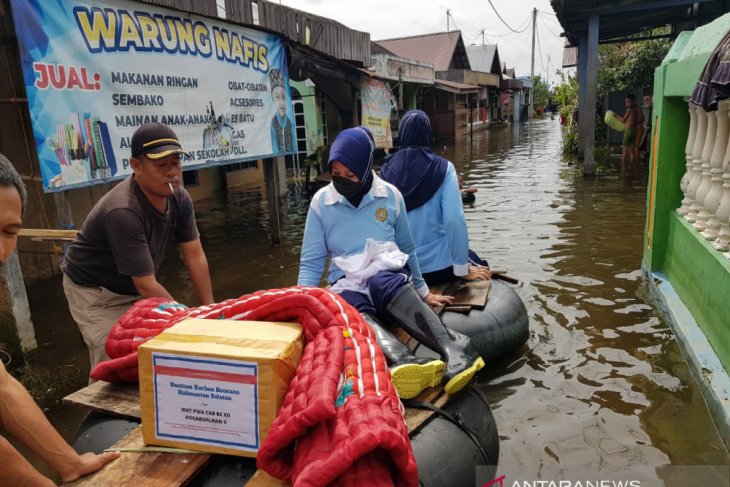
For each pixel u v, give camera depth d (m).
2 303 4.19
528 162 15.65
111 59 4.77
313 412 1.63
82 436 2.32
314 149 14.93
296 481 1.55
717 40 3.45
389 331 2.86
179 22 5.56
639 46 19.05
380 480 1.60
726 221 3.48
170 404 1.95
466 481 2.28
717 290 3.37
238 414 1.88
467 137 27.06
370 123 12.71
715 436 2.86
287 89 7.60
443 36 32.69
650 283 4.94
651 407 3.16
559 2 11.31
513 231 7.50
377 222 3.03
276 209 7.41
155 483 1.83
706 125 4.06
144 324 2.49
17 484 1.71
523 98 51.88
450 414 2.45
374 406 1.73
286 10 9.16
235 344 1.93
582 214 8.30
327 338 2.04
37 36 4.11
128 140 4.99
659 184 4.81
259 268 6.43
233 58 6.41
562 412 3.16
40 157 4.16
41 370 4.09
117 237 2.88
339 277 3.13
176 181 2.92
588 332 4.20
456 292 3.98
